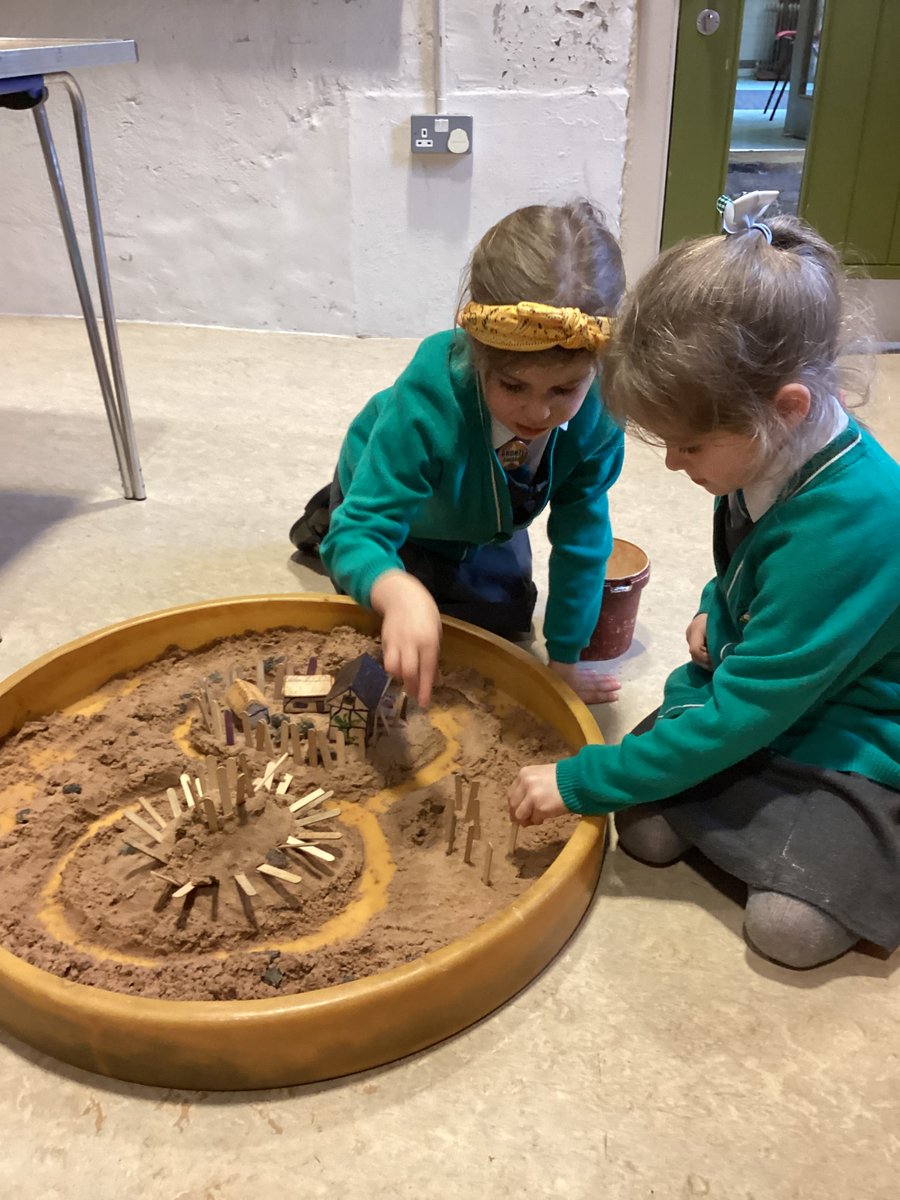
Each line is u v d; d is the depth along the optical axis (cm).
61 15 218
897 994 81
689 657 125
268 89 220
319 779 99
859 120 217
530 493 110
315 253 237
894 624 80
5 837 91
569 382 90
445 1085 73
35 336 239
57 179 144
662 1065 75
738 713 80
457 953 73
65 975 77
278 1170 68
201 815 90
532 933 78
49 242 245
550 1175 67
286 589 138
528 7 206
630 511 162
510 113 217
